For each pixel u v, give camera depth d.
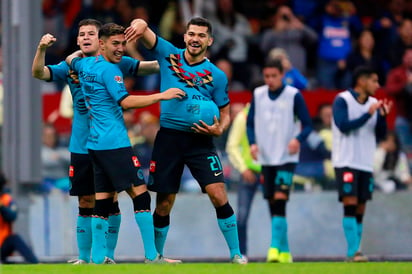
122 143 31.23
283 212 41.50
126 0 62.00
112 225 33.16
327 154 48.97
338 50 59.50
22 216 47.53
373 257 49.19
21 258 48.81
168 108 32.25
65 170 50.03
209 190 32.19
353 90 41.06
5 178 46.09
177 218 49.66
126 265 29.20
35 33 48.06
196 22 32.06
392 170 49.81
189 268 27.94
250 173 45.44
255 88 43.34
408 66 57.69
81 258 34.12
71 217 49.34
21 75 47.88
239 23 62.06
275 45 58.47
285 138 41.53
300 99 41.62
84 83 31.73
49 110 51.53
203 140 32.41
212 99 32.59
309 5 62.56
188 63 32.31
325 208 49.03
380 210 49.53
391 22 62.28
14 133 48.00
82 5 61.59
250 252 49.00
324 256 49.09
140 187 31.25
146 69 33.66
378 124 41.19
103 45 31.69
